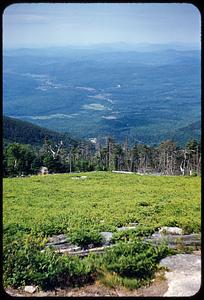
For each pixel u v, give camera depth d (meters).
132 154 70.19
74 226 17.20
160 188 33.59
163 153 68.50
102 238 13.05
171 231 14.77
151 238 13.86
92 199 28.84
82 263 10.07
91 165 63.50
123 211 22.02
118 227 17.95
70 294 9.09
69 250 12.16
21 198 29.19
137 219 19.09
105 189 34.09
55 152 64.62
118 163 69.06
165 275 9.86
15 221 18.27
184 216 19.06
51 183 38.31
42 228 16.25
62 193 32.19
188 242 12.80
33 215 21.89
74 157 67.12
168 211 20.67
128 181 39.62
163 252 11.40
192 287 9.10
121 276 9.90
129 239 13.40
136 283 9.36
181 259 10.95
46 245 12.88
